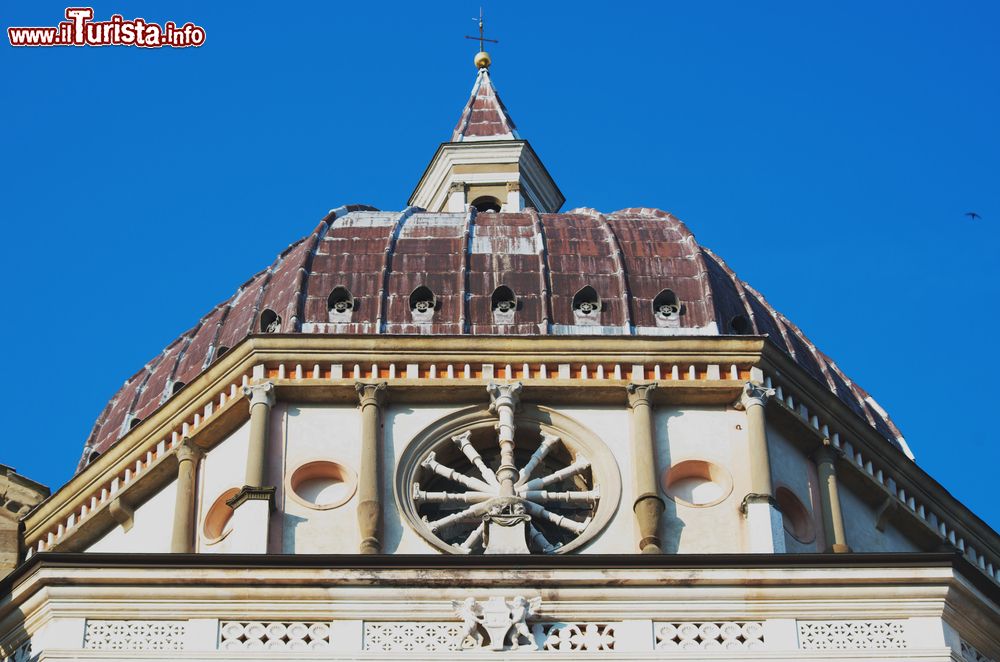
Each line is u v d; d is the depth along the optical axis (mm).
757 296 59281
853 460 53969
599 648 44844
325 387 52281
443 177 68000
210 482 52688
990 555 56281
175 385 56500
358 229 57344
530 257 55969
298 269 55688
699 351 52875
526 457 52500
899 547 54844
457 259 55906
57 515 54750
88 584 45406
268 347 52688
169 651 44688
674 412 52562
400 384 52250
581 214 59156
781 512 51781
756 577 45500
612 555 45531
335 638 44844
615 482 51125
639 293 55188
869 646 45188
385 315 54531
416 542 50125
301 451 51625
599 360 52688
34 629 45500
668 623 45219
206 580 45344
